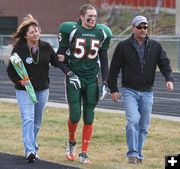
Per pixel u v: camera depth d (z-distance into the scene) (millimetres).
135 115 18328
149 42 18422
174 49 72625
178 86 48812
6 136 23766
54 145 22000
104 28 18484
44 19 114375
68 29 18219
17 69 17906
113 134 24062
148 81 18531
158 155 20156
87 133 18641
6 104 34719
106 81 18641
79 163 18375
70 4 114312
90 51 18266
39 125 18875
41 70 18203
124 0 109000
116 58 18609
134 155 18531
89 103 18516
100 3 110875
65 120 27734
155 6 105688
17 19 114312
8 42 84938
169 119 28328
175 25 99312
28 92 17906
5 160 18422
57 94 42000
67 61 18516
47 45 18266
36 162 18125
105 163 18531
